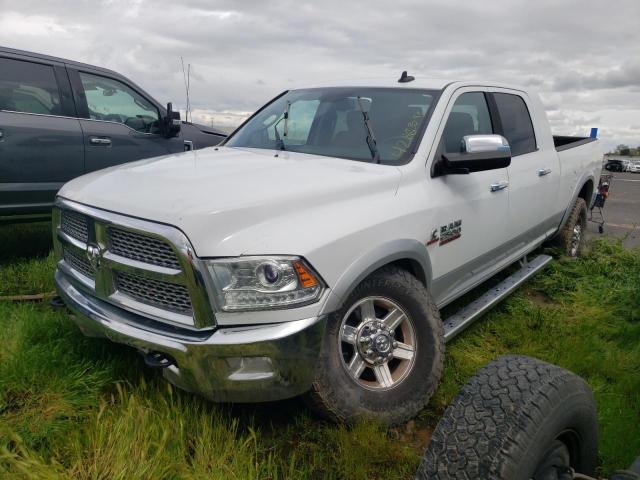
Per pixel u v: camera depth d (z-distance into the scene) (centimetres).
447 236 312
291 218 233
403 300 270
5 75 497
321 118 356
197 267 213
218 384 221
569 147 515
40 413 249
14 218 523
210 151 351
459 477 165
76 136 536
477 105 377
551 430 172
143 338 230
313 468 236
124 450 217
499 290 388
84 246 260
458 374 315
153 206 229
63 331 315
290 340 219
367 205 262
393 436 262
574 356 333
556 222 507
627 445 251
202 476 214
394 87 357
